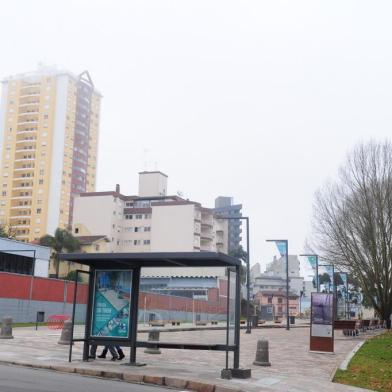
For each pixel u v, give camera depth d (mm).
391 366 16578
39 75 130625
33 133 128500
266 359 16219
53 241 89938
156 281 59875
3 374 11750
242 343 27297
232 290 13469
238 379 12688
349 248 41938
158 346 13812
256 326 51219
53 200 124188
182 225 110875
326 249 44219
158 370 13555
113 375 12820
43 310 42906
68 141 128750
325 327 21297
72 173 129125
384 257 40781
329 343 21234
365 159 41781
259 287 142375
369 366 16422
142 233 114250
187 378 12266
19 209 125688
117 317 14531
